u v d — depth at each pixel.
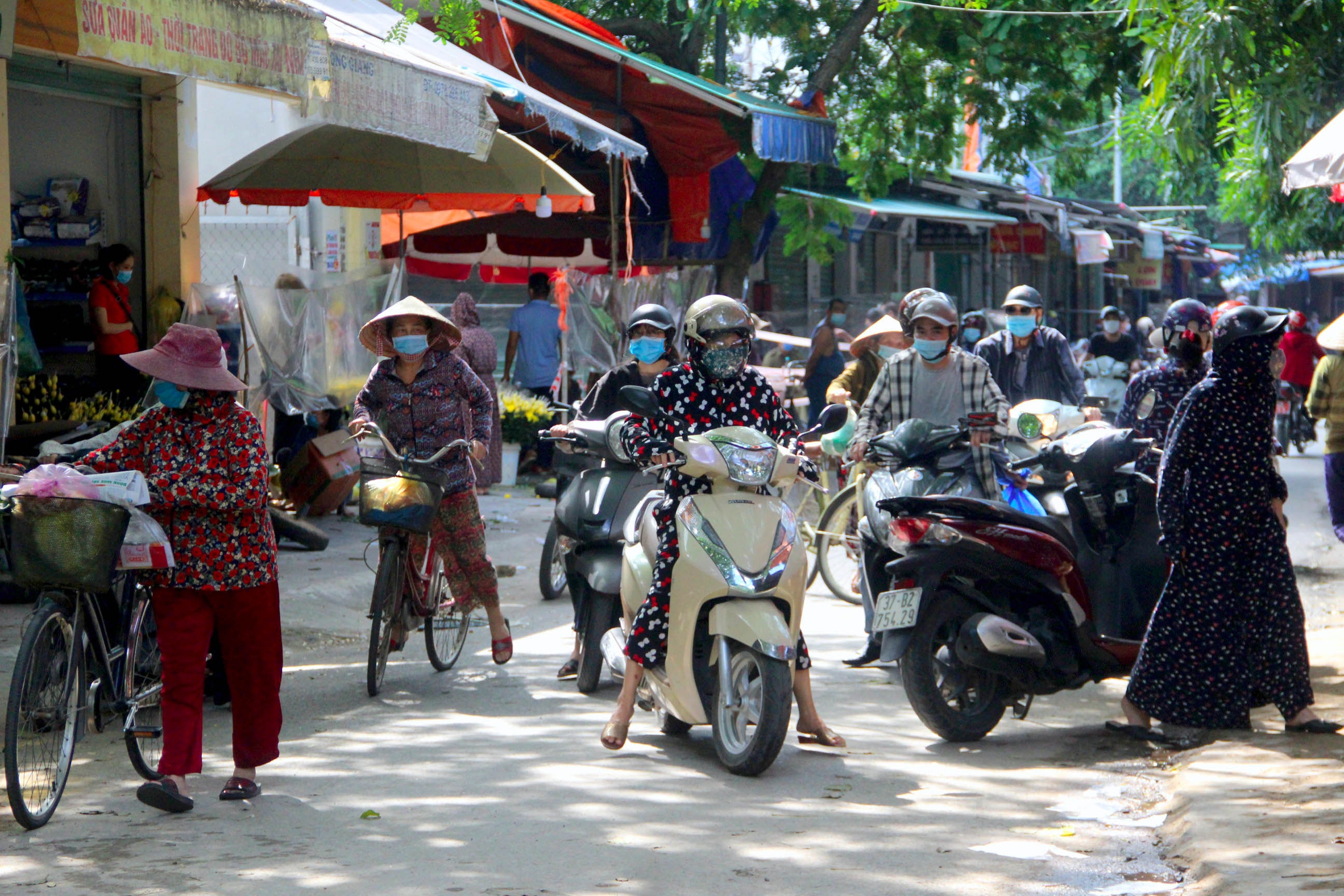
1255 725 10.29
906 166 33.41
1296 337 34.19
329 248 26.25
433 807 8.34
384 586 11.42
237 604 8.35
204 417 8.19
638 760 9.47
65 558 7.70
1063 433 12.55
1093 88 30.92
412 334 11.73
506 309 33.31
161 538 7.96
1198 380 11.88
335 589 15.98
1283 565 9.84
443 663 12.47
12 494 7.78
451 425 12.12
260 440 8.29
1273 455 9.89
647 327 12.09
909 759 9.53
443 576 12.41
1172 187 31.92
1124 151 36.19
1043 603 10.12
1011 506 10.62
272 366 18.56
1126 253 52.62
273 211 25.52
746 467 8.97
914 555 9.70
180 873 7.13
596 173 26.83
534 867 7.21
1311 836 7.44
